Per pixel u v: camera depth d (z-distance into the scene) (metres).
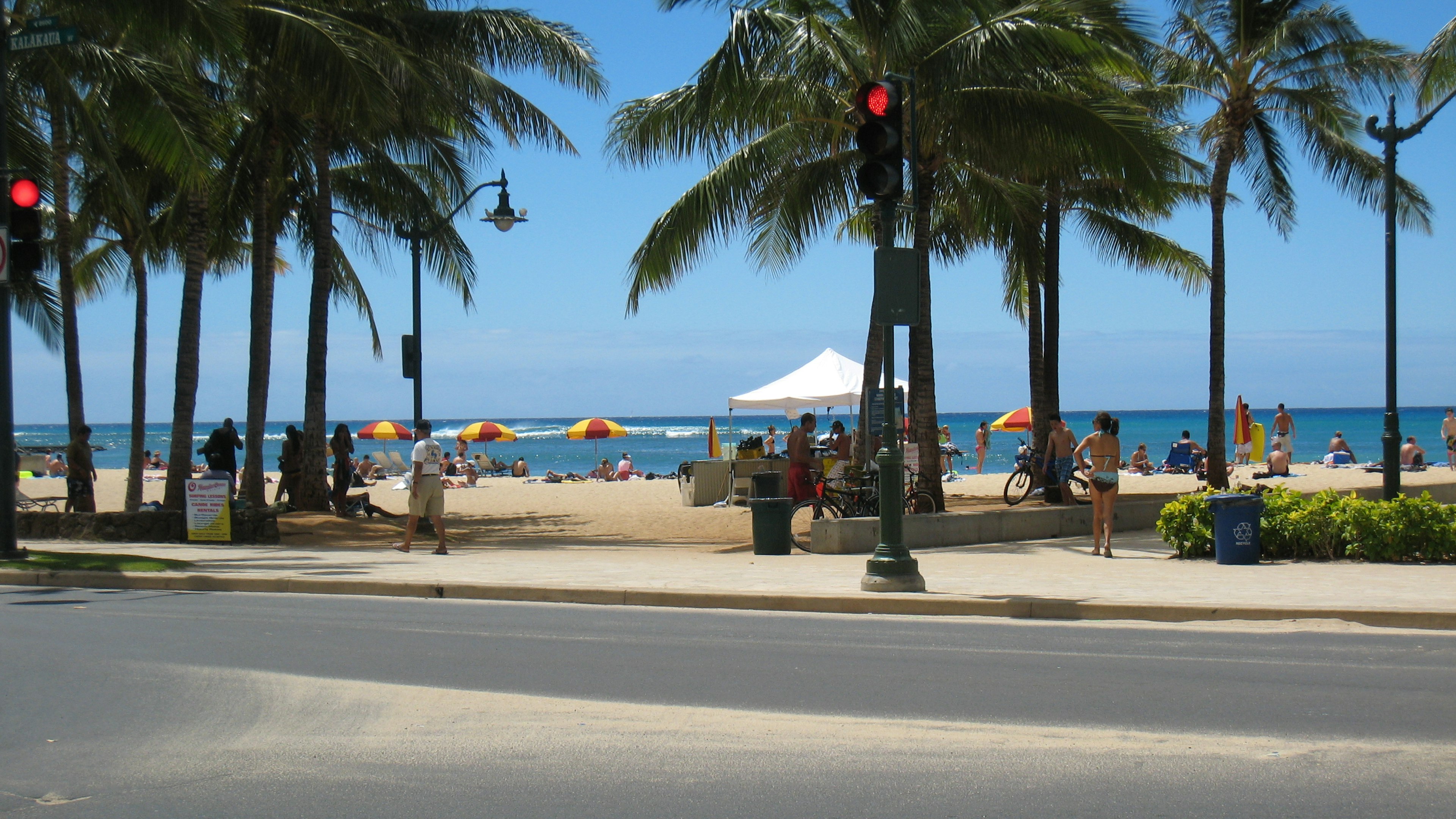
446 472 40.47
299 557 14.77
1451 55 17.92
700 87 16.88
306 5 18.88
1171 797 4.79
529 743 5.70
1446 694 6.71
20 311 28.06
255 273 21.42
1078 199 25.81
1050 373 25.34
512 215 19.61
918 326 19.41
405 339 19.81
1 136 13.14
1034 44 16.30
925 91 17.55
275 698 6.70
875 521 15.86
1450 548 12.98
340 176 24.02
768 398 26.58
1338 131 24.47
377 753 5.54
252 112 20.78
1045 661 7.85
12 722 6.16
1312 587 10.98
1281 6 23.19
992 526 16.80
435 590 11.64
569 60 20.98
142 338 23.47
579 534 20.17
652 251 18.09
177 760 5.43
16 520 13.80
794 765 5.30
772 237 20.95
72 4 15.09
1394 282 16.59
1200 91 24.25
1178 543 14.20
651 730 5.95
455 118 21.50
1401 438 16.59
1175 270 27.44
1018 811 4.62
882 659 7.92
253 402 21.59
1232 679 7.18
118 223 23.36
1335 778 5.04
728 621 9.88
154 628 9.36
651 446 99.56
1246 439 38.16
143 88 15.91
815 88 18.02
